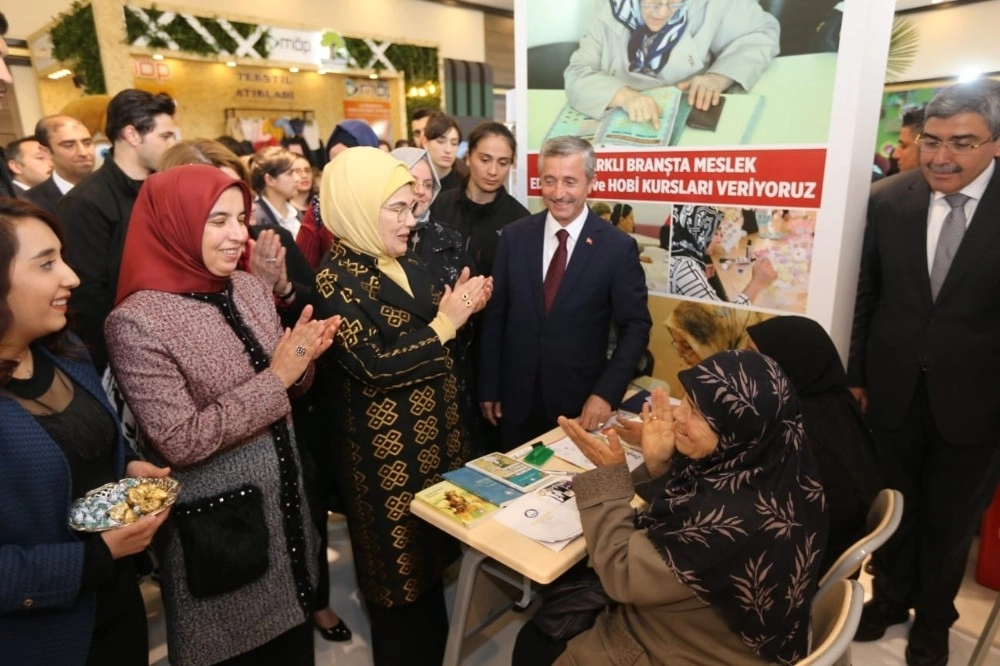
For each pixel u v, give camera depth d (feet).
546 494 4.58
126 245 4.17
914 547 6.17
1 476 3.09
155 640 6.61
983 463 5.56
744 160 6.05
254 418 4.08
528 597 4.59
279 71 21.06
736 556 3.21
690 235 6.64
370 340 4.86
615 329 7.03
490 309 6.89
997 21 25.41
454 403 5.65
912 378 5.65
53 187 9.92
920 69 27.73
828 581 3.89
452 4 29.99
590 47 7.11
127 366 3.83
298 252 7.00
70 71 17.29
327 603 6.38
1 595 3.00
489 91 30.96
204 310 4.12
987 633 5.23
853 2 5.08
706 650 3.50
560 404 6.57
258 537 4.33
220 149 6.61
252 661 5.02
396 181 4.86
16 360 3.27
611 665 3.81
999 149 5.01
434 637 5.81
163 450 3.87
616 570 3.51
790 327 4.82
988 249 5.14
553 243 6.52
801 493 3.34
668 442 4.32
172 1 21.12
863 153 5.50
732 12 5.86
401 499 5.19
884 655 6.27
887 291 5.80
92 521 3.34
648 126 6.77
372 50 22.36
